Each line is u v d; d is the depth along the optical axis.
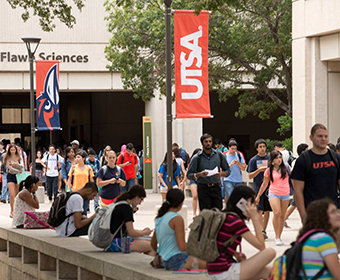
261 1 21.27
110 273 7.50
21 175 16.50
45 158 21.70
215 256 5.59
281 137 37.34
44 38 26.95
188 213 16.75
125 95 36.81
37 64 18.61
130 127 36.97
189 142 26.55
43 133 38.19
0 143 22.64
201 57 10.73
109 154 13.62
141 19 21.69
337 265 4.57
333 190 6.77
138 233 8.20
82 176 15.33
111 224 8.28
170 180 10.66
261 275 5.75
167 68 10.77
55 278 9.48
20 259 11.52
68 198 10.17
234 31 21.70
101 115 37.06
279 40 21.19
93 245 9.18
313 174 6.73
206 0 11.15
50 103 18.70
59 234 10.23
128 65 23.05
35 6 15.40
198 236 5.64
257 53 22.27
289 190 11.10
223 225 5.63
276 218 10.93
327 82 18.23
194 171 11.20
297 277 4.70
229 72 23.83
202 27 10.73
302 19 18.27
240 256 5.94
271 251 5.66
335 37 17.42
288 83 22.00
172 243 6.96
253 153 37.19
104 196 13.59
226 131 37.19
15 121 37.34
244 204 5.70
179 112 10.61
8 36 26.78
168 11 10.78
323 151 6.81
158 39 21.56
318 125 6.78
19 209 11.97
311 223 4.73
